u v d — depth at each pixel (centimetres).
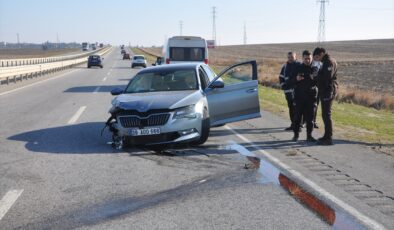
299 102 912
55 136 958
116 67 5231
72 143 884
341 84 2955
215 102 913
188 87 916
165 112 802
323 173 665
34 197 550
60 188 586
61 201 534
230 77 2666
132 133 805
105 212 496
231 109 930
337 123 1226
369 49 12556
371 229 449
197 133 829
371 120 1325
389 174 663
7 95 1886
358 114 1480
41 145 865
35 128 1062
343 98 2027
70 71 4262
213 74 1104
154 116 803
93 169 683
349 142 925
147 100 834
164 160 745
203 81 963
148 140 805
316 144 895
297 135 926
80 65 6178
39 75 3494
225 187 589
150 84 935
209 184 604
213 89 912
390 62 6681
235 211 497
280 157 771
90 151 811
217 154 792
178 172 666
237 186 594
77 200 538
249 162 731
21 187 591
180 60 2095
